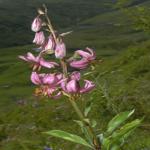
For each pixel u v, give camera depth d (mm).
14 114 30109
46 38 5258
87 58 5172
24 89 137375
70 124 24531
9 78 158625
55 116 26203
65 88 5078
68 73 5168
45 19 5301
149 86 22422
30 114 28500
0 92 135875
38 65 5176
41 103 29938
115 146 5266
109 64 38125
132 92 21625
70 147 19359
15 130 25922
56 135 5227
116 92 21500
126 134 5285
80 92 5125
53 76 5059
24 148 21609
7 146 23188
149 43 38062
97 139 5359
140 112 20266
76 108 5371
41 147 20969
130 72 29609
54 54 5238
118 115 5297
